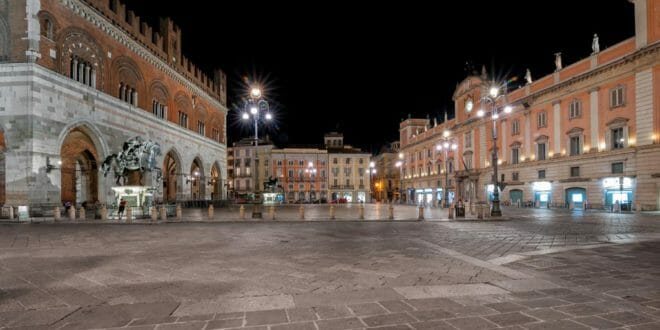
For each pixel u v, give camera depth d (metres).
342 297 6.57
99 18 33.47
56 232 17.73
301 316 5.59
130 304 6.25
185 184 50.75
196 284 7.62
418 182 83.56
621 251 11.41
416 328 5.09
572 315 5.61
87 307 6.11
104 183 33.44
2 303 6.38
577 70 43.06
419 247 12.54
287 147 95.94
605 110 39.56
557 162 45.50
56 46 28.88
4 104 26.48
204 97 58.38
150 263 9.84
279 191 72.75
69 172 35.09
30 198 26.11
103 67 34.34
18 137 26.34
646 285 7.34
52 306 6.19
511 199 53.38
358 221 24.27
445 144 51.16
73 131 32.69
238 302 6.32
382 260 10.14
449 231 17.95
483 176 59.19
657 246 12.43
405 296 6.61
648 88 35.00
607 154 38.97
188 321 5.41
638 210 35.03
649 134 34.94
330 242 13.88
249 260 10.21
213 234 16.75
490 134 58.31
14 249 12.35
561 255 10.75
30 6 26.73
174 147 47.75
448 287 7.22
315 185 91.38
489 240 14.41
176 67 48.94
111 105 34.84
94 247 12.76
